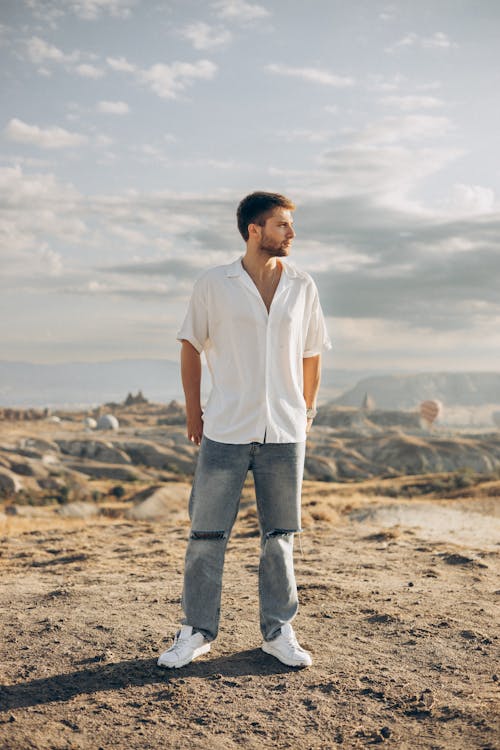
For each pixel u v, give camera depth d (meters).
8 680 3.36
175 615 4.40
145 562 6.64
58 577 5.97
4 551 7.73
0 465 89.94
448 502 15.85
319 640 3.88
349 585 5.24
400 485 44.75
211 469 3.44
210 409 3.49
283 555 3.58
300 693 3.18
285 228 3.37
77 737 2.78
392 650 3.71
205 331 3.50
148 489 30.14
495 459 139.12
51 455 120.12
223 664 3.53
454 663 3.49
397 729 2.80
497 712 2.83
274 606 3.58
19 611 4.64
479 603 4.64
